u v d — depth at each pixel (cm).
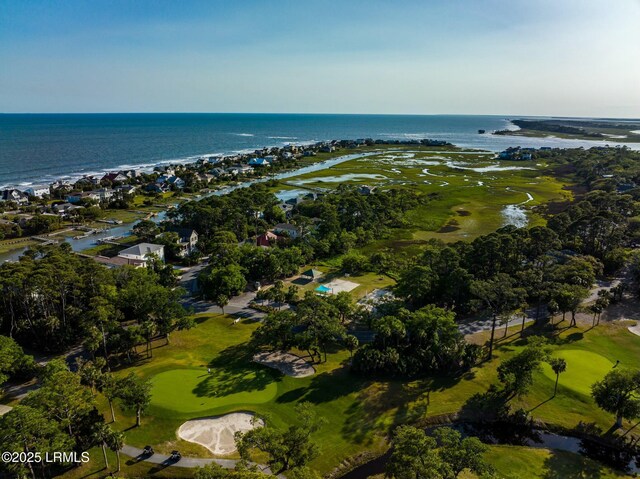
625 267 10875
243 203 15538
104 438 4434
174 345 7338
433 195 19862
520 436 5338
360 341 7506
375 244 13325
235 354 7050
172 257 12138
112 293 7831
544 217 16088
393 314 7375
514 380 5669
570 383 6141
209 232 14038
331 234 12950
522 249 10288
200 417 5447
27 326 7312
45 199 19138
